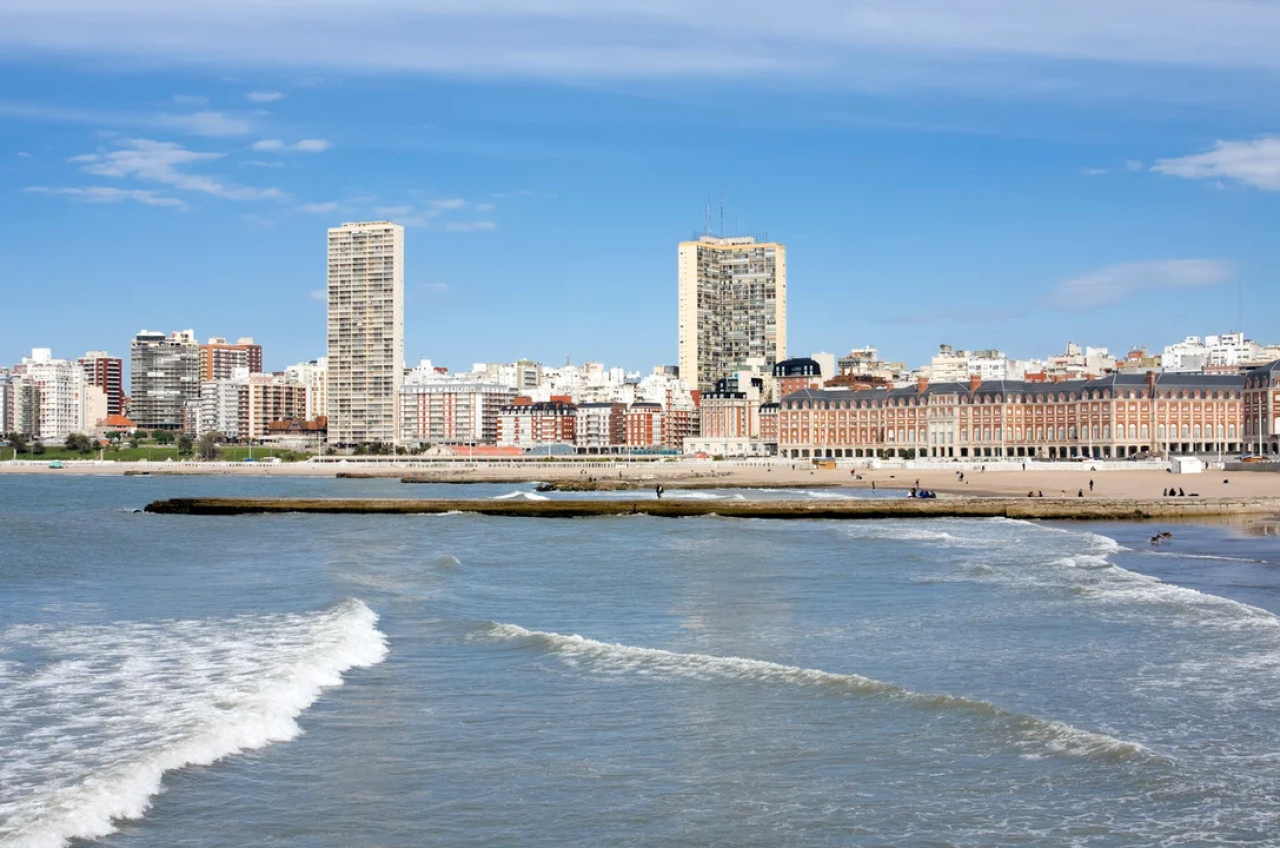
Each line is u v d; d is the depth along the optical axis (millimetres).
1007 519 139500
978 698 43875
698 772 35656
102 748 37438
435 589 75750
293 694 44375
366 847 30188
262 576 84000
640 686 46000
